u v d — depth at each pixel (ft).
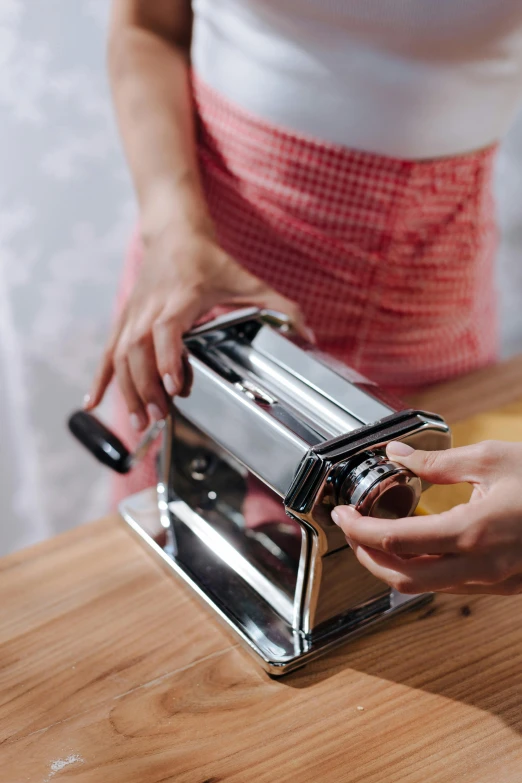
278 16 2.41
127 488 3.13
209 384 1.86
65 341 5.23
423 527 1.47
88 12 4.36
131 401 2.14
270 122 2.60
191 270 2.29
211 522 2.07
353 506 1.57
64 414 5.40
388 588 1.87
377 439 1.62
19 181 4.74
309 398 1.79
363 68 2.40
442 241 2.76
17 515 5.58
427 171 2.60
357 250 2.69
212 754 1.52
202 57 2.78
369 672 1.70
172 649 1.75
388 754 1.52
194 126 2.89
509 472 1.50
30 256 4.95
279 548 2.00
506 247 6.63
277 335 1.97
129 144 2.79
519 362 2.71
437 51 2.35
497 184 6.37
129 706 1.61
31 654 1.72
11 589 1.88
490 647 1.77
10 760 1.50
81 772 1.48
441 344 2.99
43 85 4.50
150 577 1.93
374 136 2.51
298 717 1.60
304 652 1.71
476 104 2.55
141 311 2.26
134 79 2.88
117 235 5.04
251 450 1.74
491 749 1.53
